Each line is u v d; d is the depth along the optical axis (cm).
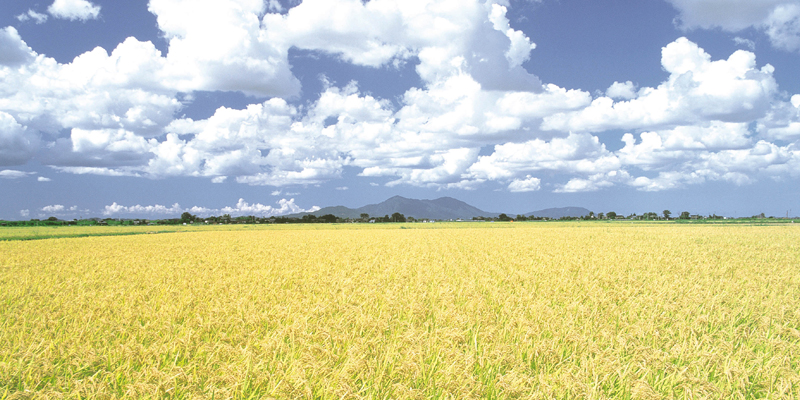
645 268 1516
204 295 992
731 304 886
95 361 542
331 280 1166
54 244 3155
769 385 493
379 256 1959
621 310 839
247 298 897
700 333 683
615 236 3822
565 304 877
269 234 4944
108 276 1354
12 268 1609
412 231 5838
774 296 984
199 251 2358
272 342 572
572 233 4525
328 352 530
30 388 484
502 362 538
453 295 943
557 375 509
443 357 546
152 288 1084
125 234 5278
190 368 521
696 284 1103
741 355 575
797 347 614
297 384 451
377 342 599
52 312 841
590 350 570
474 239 3488
